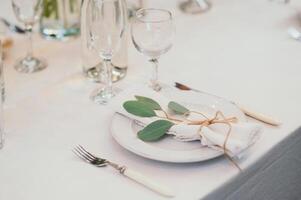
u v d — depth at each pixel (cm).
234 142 92
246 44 145
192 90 115
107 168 95
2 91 115
